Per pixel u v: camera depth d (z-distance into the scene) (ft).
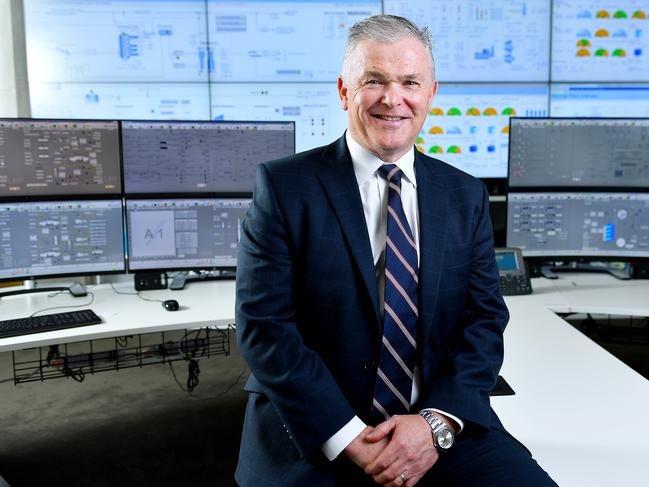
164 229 7.41
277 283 4.08
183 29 11.73
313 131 12.35
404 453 3.67
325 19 11.93
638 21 12.12
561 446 3.73
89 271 7.22
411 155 4.42
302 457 3.92
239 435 8.15
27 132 6.77
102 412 8.92
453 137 12.38
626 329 7.89
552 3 12.01
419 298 4.17
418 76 4.02
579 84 12.35
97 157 7.07
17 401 9.30
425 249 4.21
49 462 7.46
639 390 4.49
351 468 4.01
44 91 11.56
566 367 4.93
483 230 4.54
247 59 11.97
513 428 3.97
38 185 6.88
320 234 4.06
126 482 6.99
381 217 4.28
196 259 7.55
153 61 11.77
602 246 7.85
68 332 5.63
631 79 12.36
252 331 4.03
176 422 8.57
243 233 4.30
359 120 4.10
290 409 3.84
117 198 7.22
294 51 12.02
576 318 10.16
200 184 7.44
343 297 4.03
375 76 3.99
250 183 7.55
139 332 5.81
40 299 7.04
